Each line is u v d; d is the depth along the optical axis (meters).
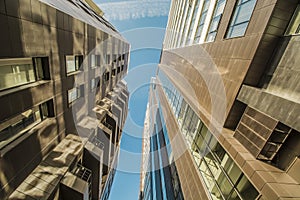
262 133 7.99
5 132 6.92
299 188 6.52
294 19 8.24
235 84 10.63
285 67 7.98
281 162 7.53
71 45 11.47
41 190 8.48
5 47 6.07
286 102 6.93
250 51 9.57
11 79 7.04
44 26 8.38
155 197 28.30
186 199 14.20
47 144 10.15
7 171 7.00
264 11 8.98
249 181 7.83
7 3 6.02
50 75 9.41
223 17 14.02
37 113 9.18
